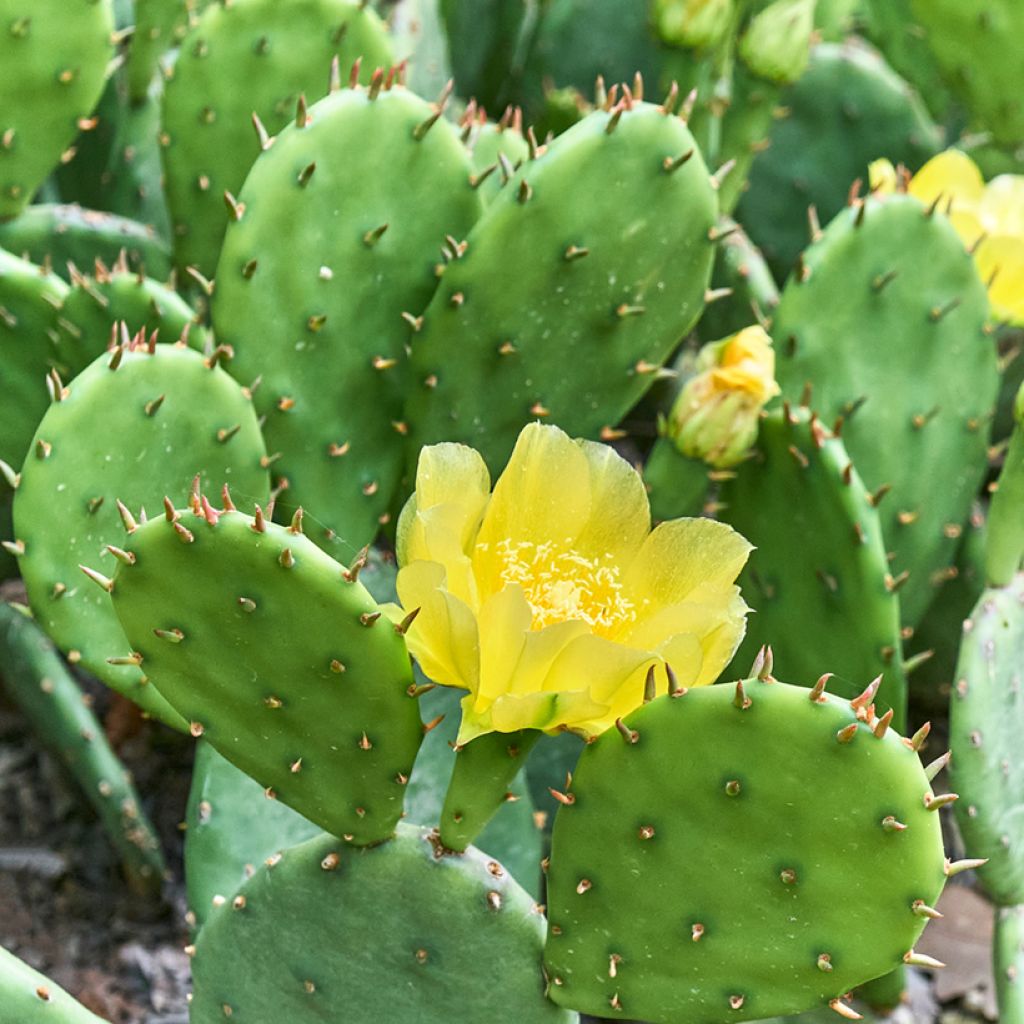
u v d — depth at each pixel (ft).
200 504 2.24
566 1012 2.42
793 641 2.82
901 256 2.85
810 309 2.85
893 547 2.94
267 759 2.35
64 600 2.54
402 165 2.69
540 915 2.40
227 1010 2.50
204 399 2.57
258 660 2.29
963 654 2.77
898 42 4.18
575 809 2.29
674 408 2.77
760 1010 2.31
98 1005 3.01
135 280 2.76
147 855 3.04
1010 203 3.14
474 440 2.76
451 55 3.97
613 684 2.27
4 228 3.10
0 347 2.82
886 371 2.88
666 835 2.27
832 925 2.25
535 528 2.38
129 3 3.47
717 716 2.22
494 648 2.27
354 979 2.43
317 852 2.39
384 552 2.96
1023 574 2.83
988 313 2.90
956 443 2.93
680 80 3.13
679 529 2.36
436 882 2.37
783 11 3.12
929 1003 3.11
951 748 2.76
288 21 2.98
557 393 2.76
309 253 2.67
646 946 2.32
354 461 2.77
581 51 3.76
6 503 2.99
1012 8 3.36
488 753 2.32
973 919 3.18
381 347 2.74
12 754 3.25
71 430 2.51
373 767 2.32
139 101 3.32
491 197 2.96
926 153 3.66
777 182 3.75
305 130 2.64
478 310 2.68
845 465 2.69
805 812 2.22
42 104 3.01
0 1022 2.43
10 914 3.08
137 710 3.25
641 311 2.72
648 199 2.67
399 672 2.28
